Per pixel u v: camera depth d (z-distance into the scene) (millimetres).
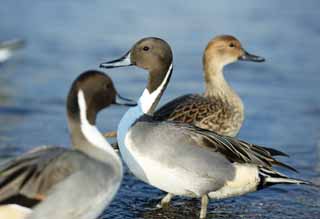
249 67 22016
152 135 10094
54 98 18125
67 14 28656
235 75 21047
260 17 29250
